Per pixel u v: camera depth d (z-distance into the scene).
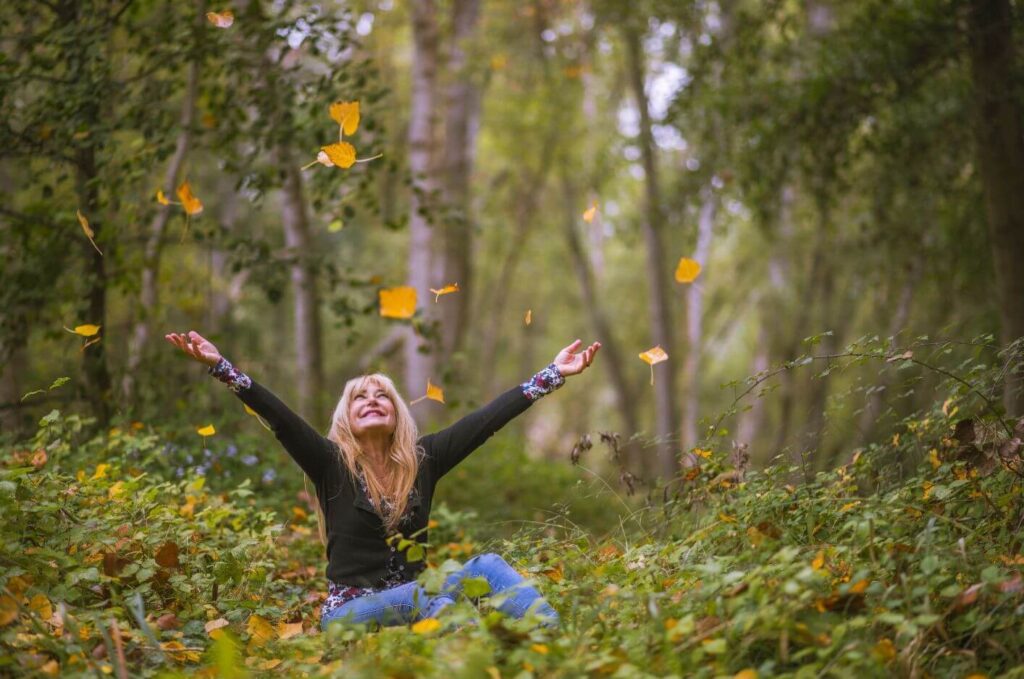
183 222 7.59
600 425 32.88
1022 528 3.85
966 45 8.16
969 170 11.40
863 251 14.09
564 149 20.03
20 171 7.82
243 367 10.77
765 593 3.12
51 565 3.82
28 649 3.22
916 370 4.87
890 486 4.34
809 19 12.33
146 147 6.71
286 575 5.11
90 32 6.47
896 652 3.05
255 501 5.54
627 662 3.02
